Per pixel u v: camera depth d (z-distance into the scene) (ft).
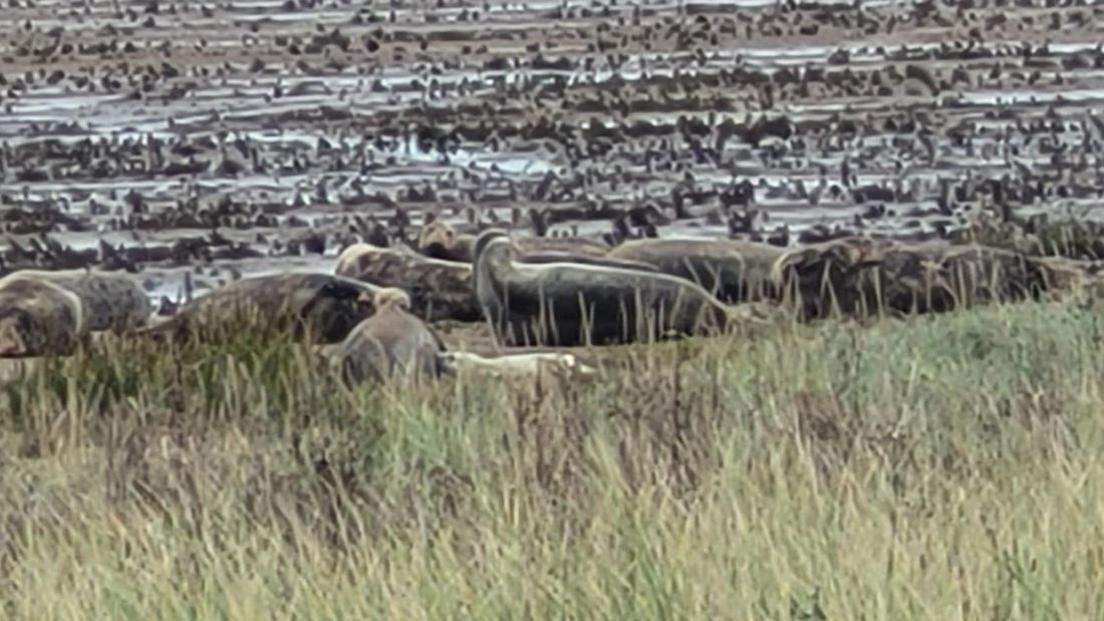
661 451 134.51
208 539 114.32
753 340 188.03
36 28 523.29
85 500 129.39
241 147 358.43
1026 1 522.88
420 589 107.24
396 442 142.72
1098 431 138.62
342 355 179.32
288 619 105.40
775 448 131.85
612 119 378.94
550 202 311.06
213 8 550.36
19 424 167.02
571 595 105.09
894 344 177.17
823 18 501.15
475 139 362.33
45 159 352.69
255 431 155.12
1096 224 276.41
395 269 231.50
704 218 297.12
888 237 281.54
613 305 208.74
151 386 170.30
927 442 139.44
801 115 377.91
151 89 425.69
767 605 102.58
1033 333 181.27
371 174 335.47
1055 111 376.27
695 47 464.65
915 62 437.17
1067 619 101.81
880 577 104.37
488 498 123.13
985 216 290.97
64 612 107.65
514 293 209.67
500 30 497.05
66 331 216.13
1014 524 114.42
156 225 300.40
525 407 151.84
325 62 456.86
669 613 102.99
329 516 127.54
